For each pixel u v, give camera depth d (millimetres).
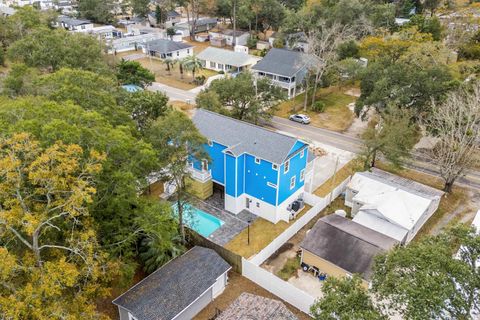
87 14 102750
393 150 35000
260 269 25031
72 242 17734
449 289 13992
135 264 22516
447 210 33875
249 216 33094
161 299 21859
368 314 14695
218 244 29000
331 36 69875
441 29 69750
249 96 46250
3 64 66375
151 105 37188
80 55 48406
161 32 93750
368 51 64625
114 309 23188
